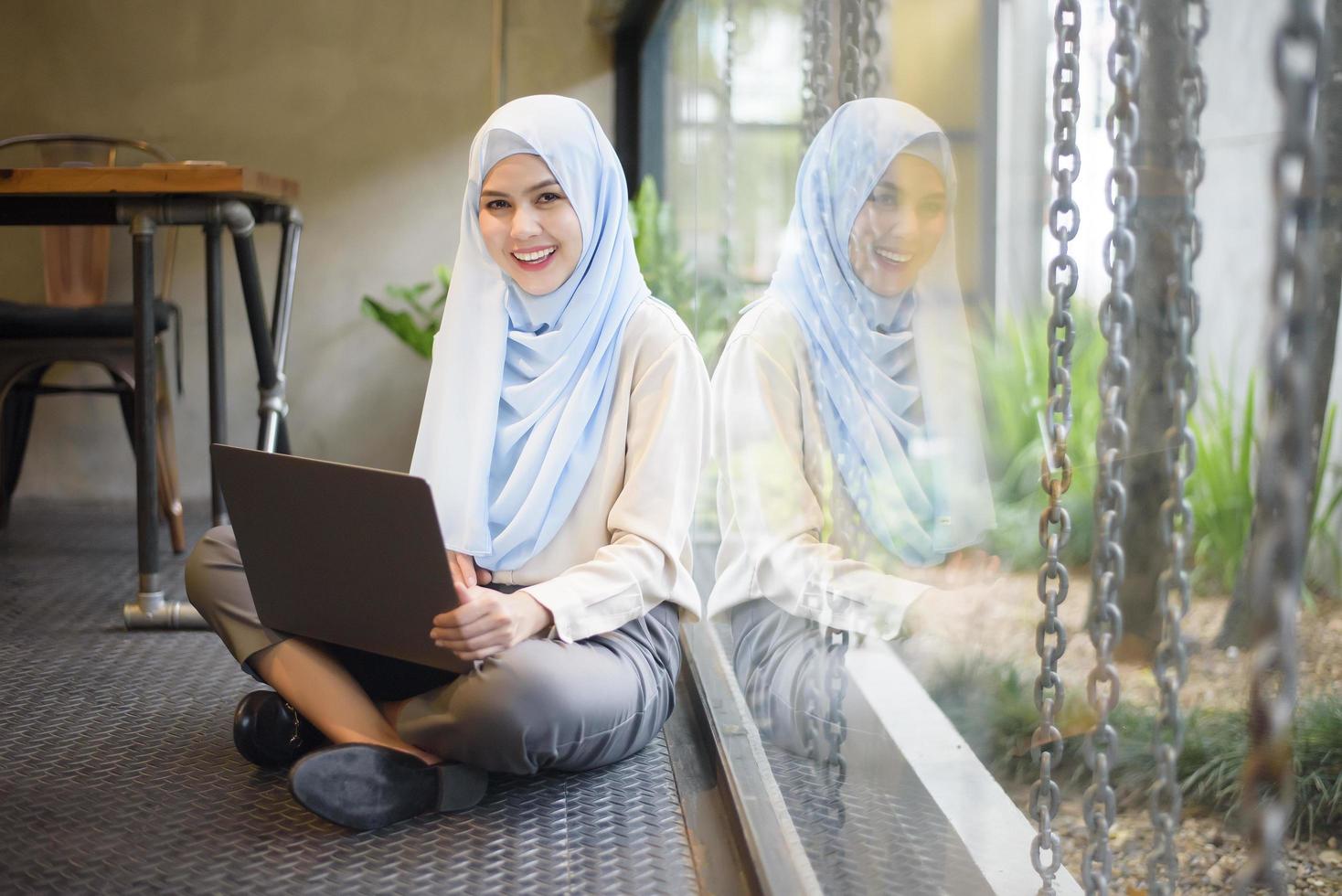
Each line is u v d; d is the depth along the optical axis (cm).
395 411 404
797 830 129
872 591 111
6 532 334
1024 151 80
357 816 135
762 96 163
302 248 398
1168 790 65
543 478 156
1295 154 45
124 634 228
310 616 148
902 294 100
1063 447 78
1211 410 58
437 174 400
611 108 402
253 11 391
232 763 159
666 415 155
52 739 169
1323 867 78
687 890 123
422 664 144
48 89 386
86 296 359
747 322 162
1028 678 90
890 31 100
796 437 136
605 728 147
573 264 159
